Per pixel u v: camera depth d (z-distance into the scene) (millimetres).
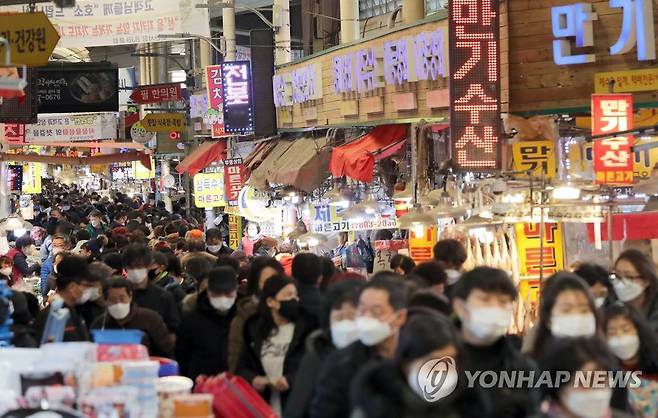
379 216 20016
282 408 9453
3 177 32719
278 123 28953
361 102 22328
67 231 25938
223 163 34969
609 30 15828
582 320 7496
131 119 44938
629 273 9594
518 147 15477
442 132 18891
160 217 36594
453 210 14891
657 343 8117
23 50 15258
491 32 15805
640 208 15883
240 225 33688
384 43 20938
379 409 6109
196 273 14234
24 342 9898
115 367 7484
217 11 52781
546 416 6379
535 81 16234
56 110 31391
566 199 13883
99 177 92812
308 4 37469
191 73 43688
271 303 9453
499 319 6715
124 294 10797
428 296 7957
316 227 21188
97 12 27484
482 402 6281
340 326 7531
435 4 34156
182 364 11148
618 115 13906
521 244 15305
